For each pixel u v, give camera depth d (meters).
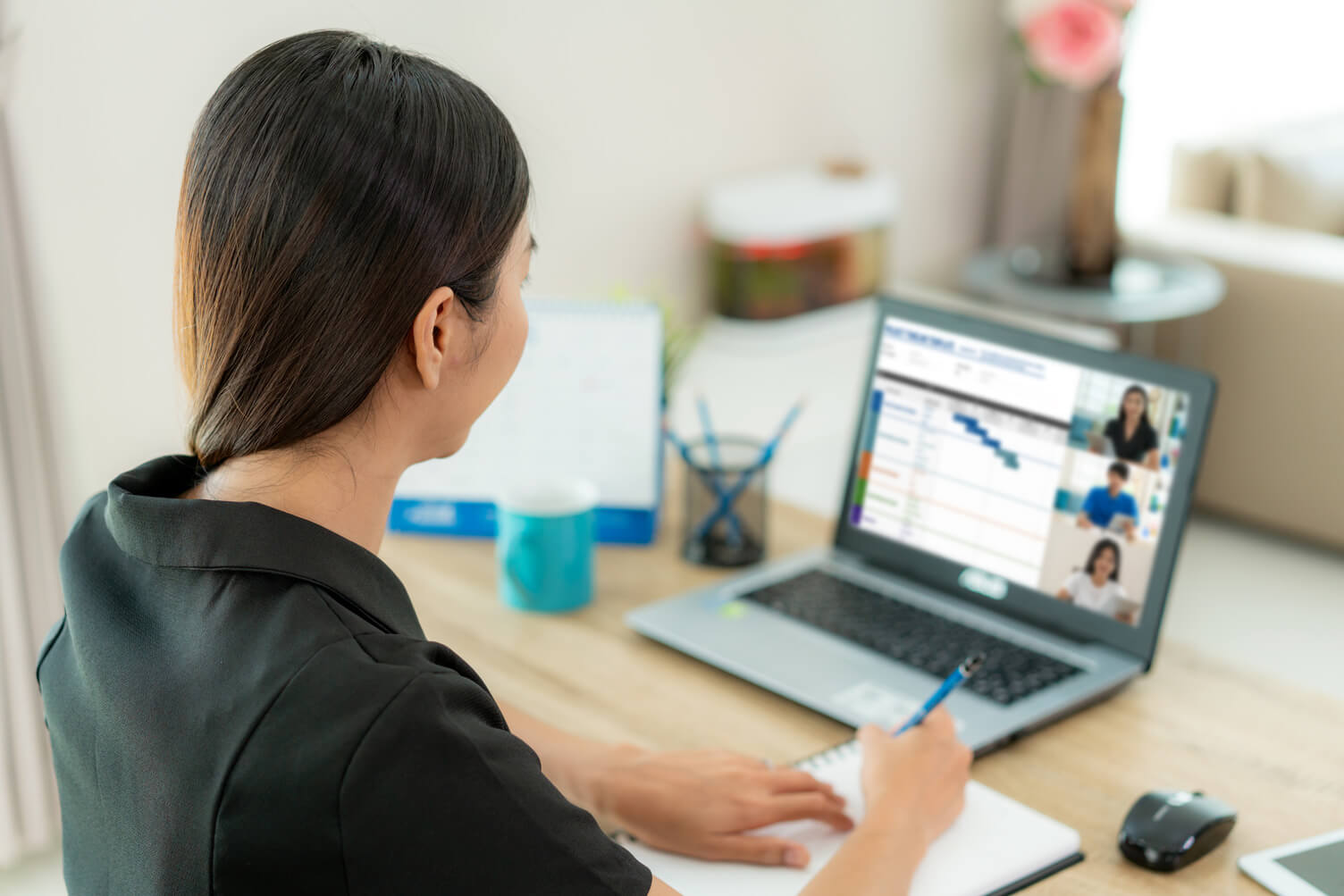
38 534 1.83
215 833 0.56
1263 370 2.94
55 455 1.91
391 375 0.63
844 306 2.77
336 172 0.58
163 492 0.69
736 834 0.92
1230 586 2.84
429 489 1.50
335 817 0.54
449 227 0.60
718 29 2.66
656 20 2.54
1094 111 2.82
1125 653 1.19
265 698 0.56
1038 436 1.24
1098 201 2.87
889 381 1.36
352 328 0.59
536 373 1.46
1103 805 0.99
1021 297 2.82
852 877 0.80
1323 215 3.33
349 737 0.55
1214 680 1.20
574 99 2.46
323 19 2.06
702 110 2.69
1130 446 1.17
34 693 1.85
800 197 2.65
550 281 2.54
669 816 0.93
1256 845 0.94
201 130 0.61
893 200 2.79
